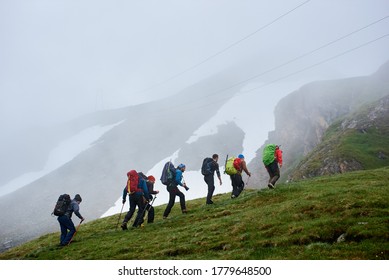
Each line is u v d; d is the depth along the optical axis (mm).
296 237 13172
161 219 24531
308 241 12812
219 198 32219
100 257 16203
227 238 15180
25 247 25984
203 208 23797
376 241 11375
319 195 18391
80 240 21016
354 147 79375
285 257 11633
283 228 14531
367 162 72125
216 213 20891
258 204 20719
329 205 16094
